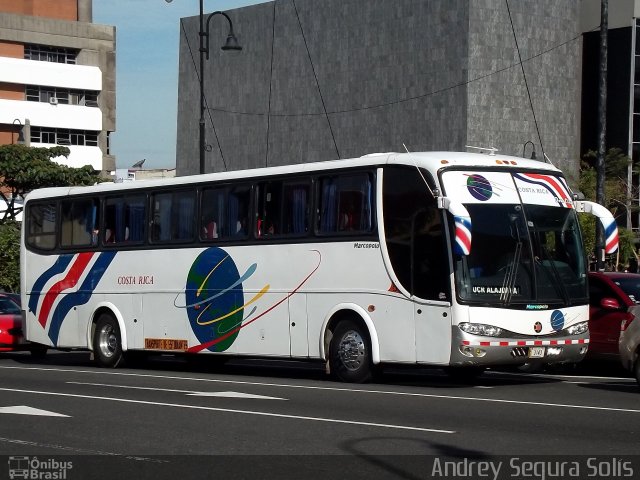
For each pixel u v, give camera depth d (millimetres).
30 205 25703
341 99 86062
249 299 20297
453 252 16859
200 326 21344
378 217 18016
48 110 83625
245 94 94938
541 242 17484
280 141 91562
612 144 79375
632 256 60562
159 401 15188
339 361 18625
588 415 13227
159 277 22312
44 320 25078
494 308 16859
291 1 90312
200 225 21500
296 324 19375
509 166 17812
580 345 17641
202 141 36469
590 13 80875
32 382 18844
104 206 23797
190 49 100375
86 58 85875
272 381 18859
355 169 18500
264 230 20156
